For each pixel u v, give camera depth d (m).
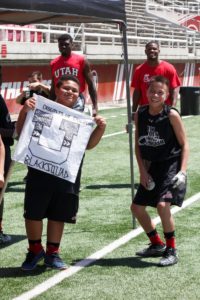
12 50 22.14
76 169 5.62
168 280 5.70
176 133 6.00
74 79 5.84
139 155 6.16
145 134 6.05
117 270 6.00
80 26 29.53
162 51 35.16
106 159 13.08
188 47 41.44
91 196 9.56
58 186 5.69
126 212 8.51
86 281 5.68
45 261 6.04
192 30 47.19
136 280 5.70
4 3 5.36
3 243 7.02
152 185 6.06
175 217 8.20
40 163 5.57
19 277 5.78
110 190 10.01
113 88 29.52
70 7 6.02
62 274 5.87
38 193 5.71
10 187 10.20
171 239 6.17
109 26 35.16
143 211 6.26
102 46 28.41
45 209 5.78
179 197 6.08
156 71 9.27
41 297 5.27
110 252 6.61
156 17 43.50
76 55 9.27
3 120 6.46
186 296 5.30
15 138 6.18
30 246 5.96
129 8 40.41
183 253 6.57
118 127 19.02
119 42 34.97
